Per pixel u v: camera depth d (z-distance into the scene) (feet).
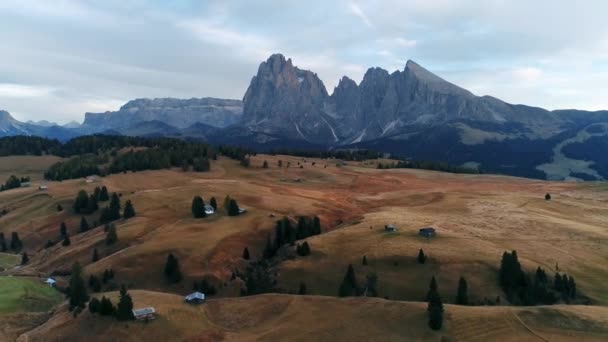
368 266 377.91
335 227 534.37
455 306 270.87
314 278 374.02
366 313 269.23
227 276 402.93
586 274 356.59
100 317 277.44
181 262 410.11
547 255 389.19
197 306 297.33
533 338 231.91
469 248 398.01
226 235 472.03
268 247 449.48
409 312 263.70
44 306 337.52
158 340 256.73
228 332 265.75
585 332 236.02
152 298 307.58
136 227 514.27
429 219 513.45
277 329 260.42
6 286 357.00
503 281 342.85
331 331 253.44
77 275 313.94
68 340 263.49
